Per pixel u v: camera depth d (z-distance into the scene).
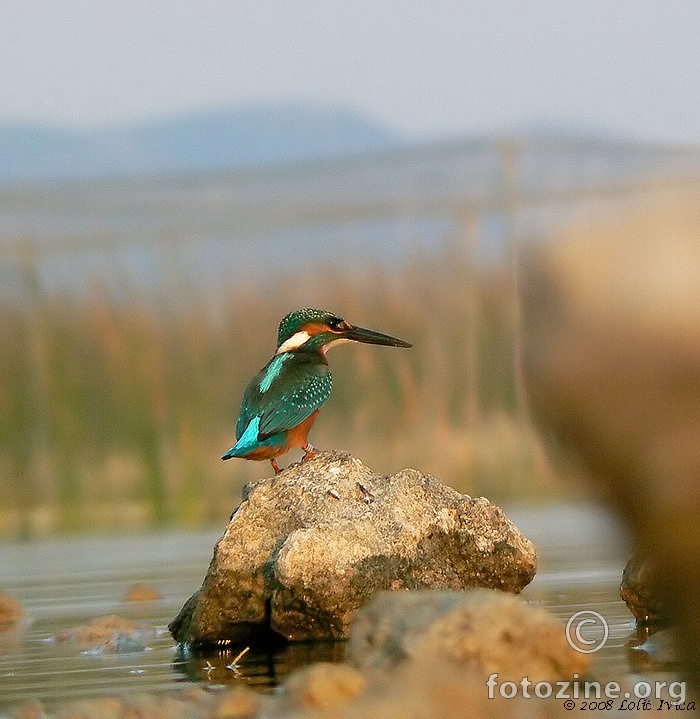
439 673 4.97
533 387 1.84
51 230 28.86
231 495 27.78
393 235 27.47
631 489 1.77
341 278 28.16
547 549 17.84
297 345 13.09
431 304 27.20
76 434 28.09
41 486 27.66
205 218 28.97
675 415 1.73
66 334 28.55
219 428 28.20
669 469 1.74
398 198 27.44
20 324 28.42
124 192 29.19
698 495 1.74
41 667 9.49
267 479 10.80
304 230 28.64
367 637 5.85
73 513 27.42
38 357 28.33
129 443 28.09
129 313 28.64
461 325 26.77
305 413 12.59
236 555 10.27
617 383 1.76
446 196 26.77
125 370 28.38
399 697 4.80
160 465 27.89
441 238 26.97
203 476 27.89
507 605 5.69
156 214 29.11
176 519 27.34
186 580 16.25
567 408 1.79
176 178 29.28
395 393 27.28
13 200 28.78
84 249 28.88
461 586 10.38
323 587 9.79
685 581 1.85
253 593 10.18
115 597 14.66
